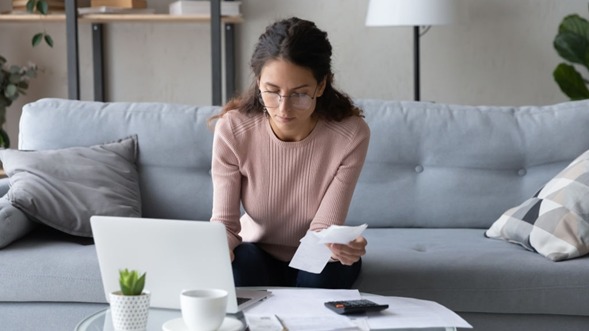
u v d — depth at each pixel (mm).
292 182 2107
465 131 2836
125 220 1720
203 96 4176
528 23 4090
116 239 1729
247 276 2061
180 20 3805
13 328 2309
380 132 2832
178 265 1713
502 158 2824
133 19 3779
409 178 2830
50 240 2475
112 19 3773
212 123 2826
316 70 1896
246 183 2143
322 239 1768
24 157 2619
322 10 4105
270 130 2100
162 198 2799
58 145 2812
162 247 1710
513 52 4105
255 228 2186
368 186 2822
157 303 1746
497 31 4102
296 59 1864
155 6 4070
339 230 1739
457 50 4113
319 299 1807
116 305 1560
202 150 2816
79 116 2842
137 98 4180
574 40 3846
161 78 4168
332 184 2102
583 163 2586
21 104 4164
